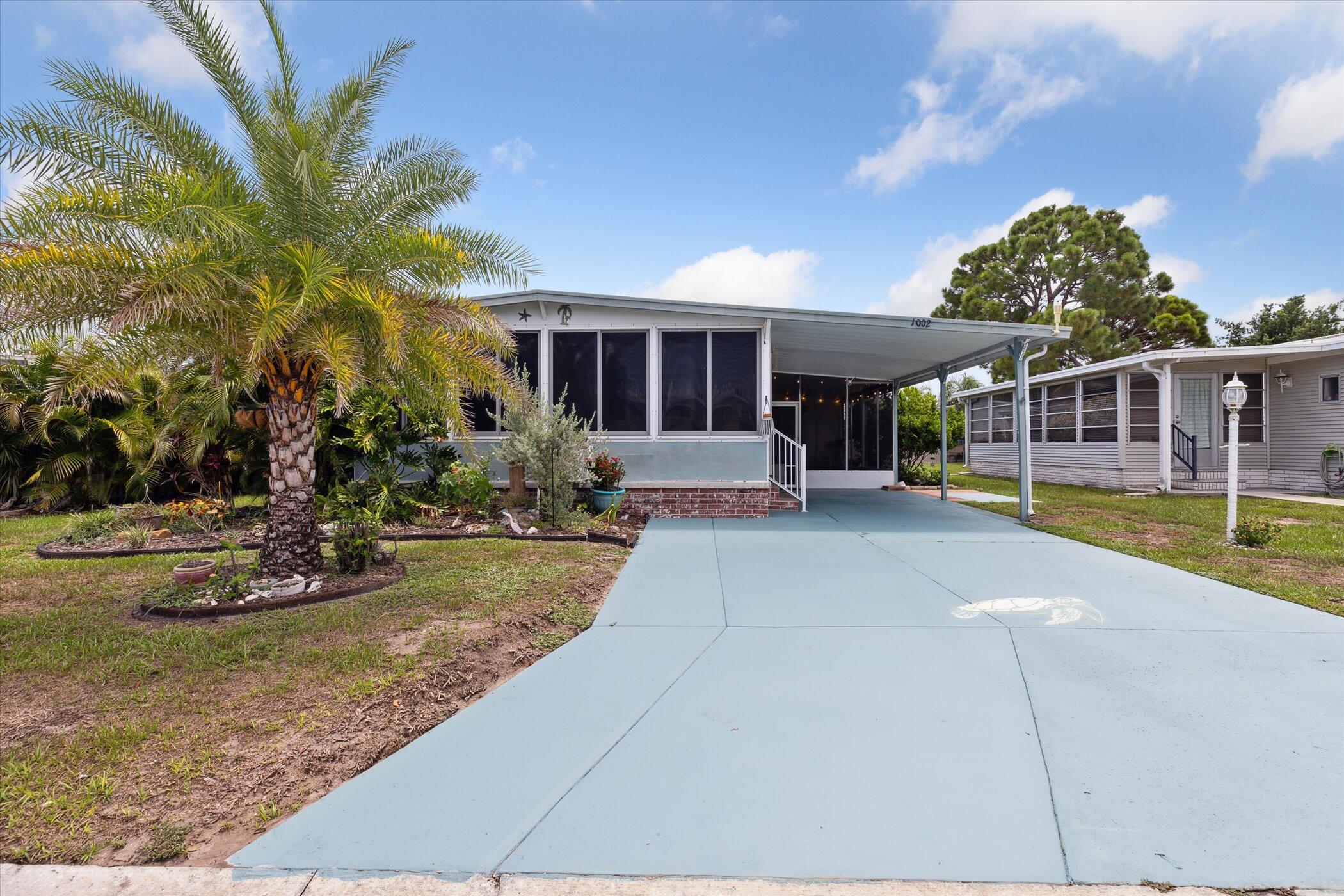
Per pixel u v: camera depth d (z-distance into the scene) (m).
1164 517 10.60
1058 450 18.03
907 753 2.79
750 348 10.29
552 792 2.51
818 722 3.09
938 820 2.30
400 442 9.34
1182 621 4.69
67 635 4.23
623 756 2.79
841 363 14.48
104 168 4.79
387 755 2.86
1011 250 28.02
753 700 3.36
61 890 1.97
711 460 10.33
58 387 5.33
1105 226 26.75
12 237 4.30
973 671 3.72
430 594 5.15
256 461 10.11
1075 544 7.95
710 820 2.31
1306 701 3.30
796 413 16.58
